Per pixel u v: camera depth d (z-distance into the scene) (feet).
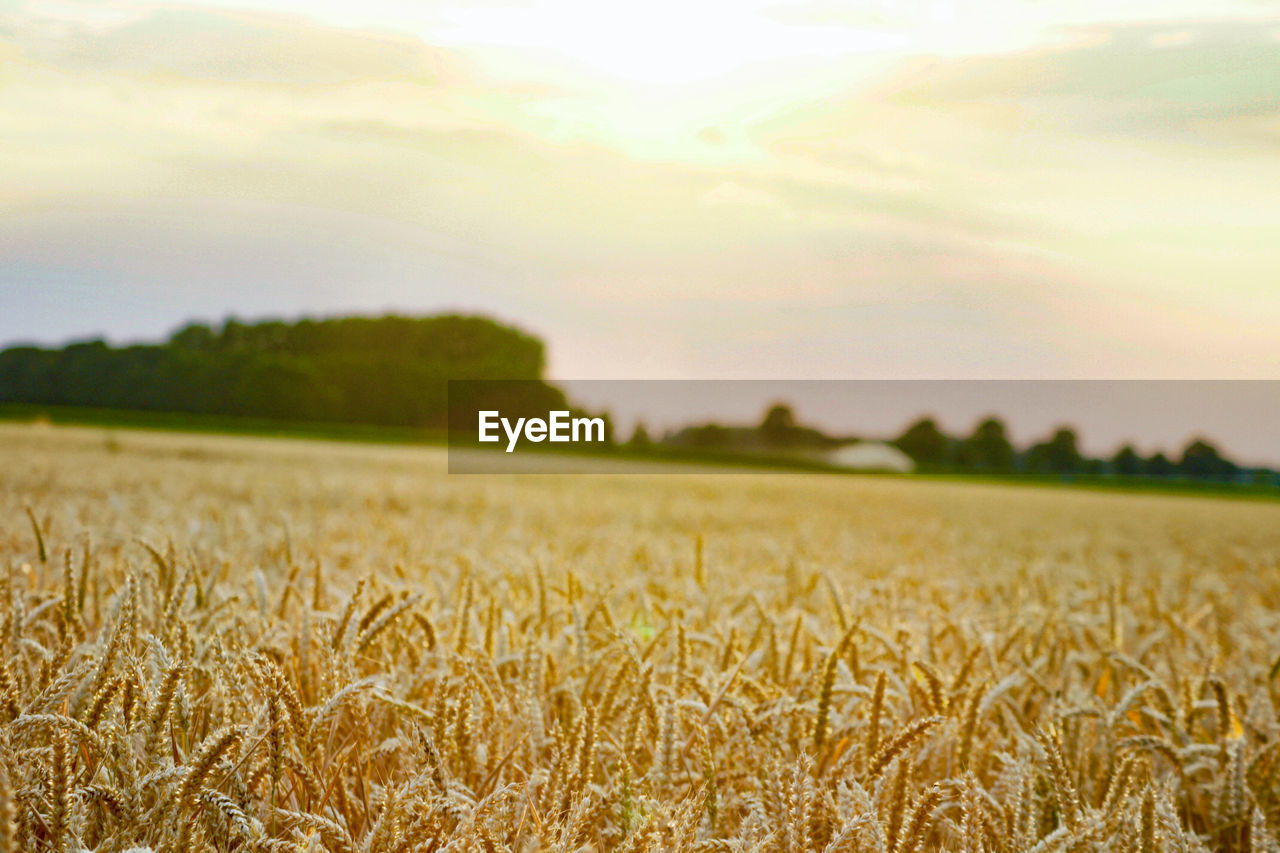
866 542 35.73
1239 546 47.85
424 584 15.01
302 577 14.47
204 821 5.91
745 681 8.57
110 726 6.33
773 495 77.20
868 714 8.29
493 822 6.17
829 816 6.96
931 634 11.50
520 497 54.54
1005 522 60.54
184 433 160.04
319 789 6.56
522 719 8.40
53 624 9.94
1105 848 6.32
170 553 11.02
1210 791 8.72
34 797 5.79
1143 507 99.30
